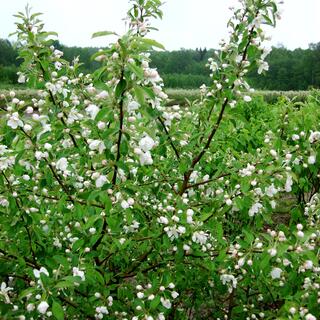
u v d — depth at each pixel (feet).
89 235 11.40
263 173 11.23
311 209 13.14
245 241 10.69
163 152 12.26
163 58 168.45
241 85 12.07
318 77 162.61
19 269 11.23
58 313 8.25
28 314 9.46
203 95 13.64
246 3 11.26
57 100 11.24
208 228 11.25
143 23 12.10
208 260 11.37
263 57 11.76
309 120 15.33
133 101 9.18
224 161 13.91
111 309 11.16
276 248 9.49
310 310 10.36
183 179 13.38
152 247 12.09
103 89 8.79
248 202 11.16
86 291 11.48
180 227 10.50
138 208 11.14
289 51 196.75
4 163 10.22
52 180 10.50
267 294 13.07
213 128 12.45
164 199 12.46
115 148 9.84
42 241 11.59
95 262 12.12
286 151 11.87
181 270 11.32
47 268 10.44
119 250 11.62
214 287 13.76
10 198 10.25
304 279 10.85
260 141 17.97
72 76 12.57
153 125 11.62
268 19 11.06
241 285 12.68
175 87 145.38
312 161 11.63
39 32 10.69
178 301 13.33
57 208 11.05
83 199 10.99
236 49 11.68
